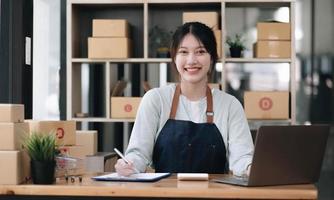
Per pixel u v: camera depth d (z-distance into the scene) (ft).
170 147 8.77
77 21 15.19
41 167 7.27
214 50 8.91
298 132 7.10
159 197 6.80
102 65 15.42
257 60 14.34
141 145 8.63
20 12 13.33
